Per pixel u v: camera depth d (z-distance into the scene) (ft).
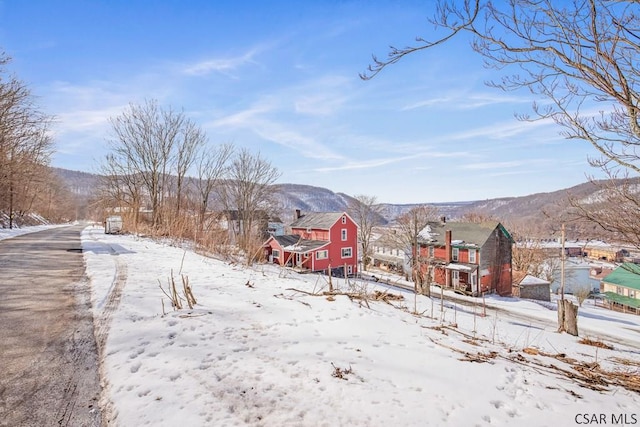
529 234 117.50
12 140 80.64
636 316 74.79
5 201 101.81
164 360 13.24
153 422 9.38
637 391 14.05
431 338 17.89
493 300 75.05
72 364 13.37
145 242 65.31
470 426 9.54
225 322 18.29
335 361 13.62
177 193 91.45
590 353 22.63
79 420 9.86
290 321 18.95
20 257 41.81
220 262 44.39
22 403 10.66
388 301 30.22
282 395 10.92
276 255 95.45
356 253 104.94
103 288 24.79
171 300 21.54
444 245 94.89
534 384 12.98
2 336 16.07
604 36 11.52
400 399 10.84
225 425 9.24
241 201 114.83
